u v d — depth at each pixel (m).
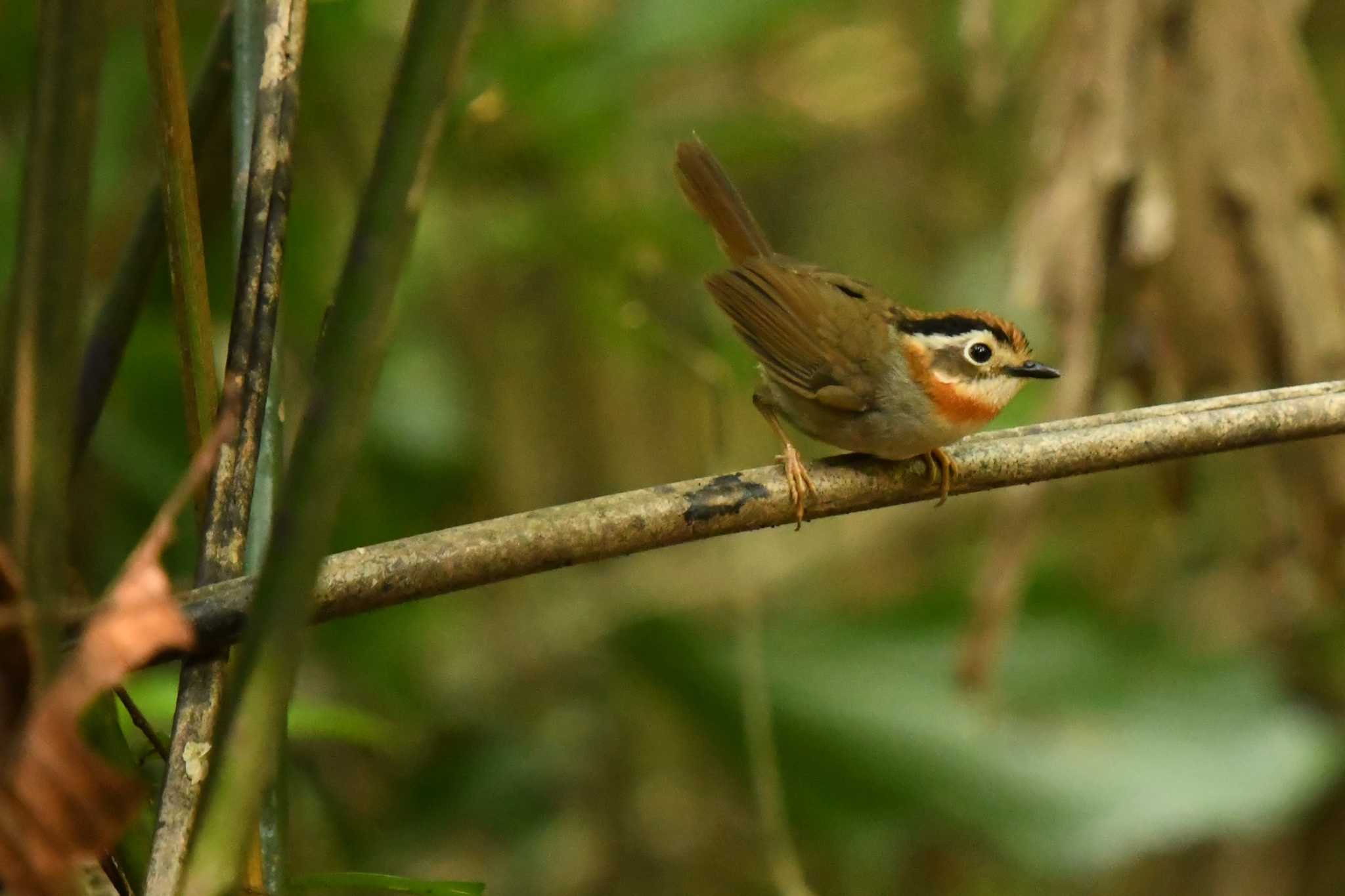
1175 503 9.87
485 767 11.12
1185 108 8.41
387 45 10.93
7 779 2.99
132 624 3.06
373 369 3.20
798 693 10.11
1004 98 12.39
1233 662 10.48
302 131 10.61
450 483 10.89
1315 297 8.37
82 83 3.13
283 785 4.37
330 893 9.95
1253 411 6.04
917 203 15.70
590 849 12.02
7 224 8.61
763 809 8.10
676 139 11.38
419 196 3.21
